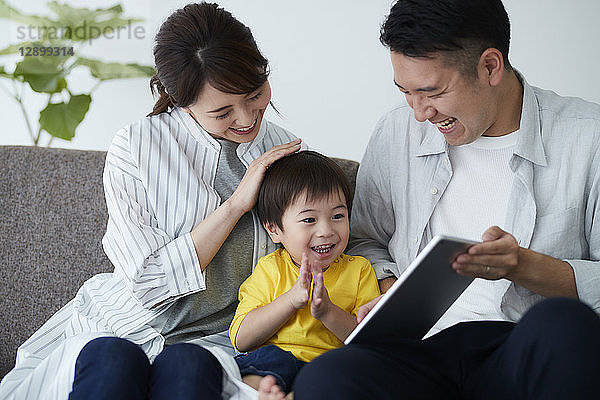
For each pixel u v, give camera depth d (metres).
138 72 2.86
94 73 2.84
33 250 1.68
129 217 1.48
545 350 0.94
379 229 1.63
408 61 1.27
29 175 1.72
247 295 1.47
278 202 1.46
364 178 1.63
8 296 1.66
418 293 1.13
